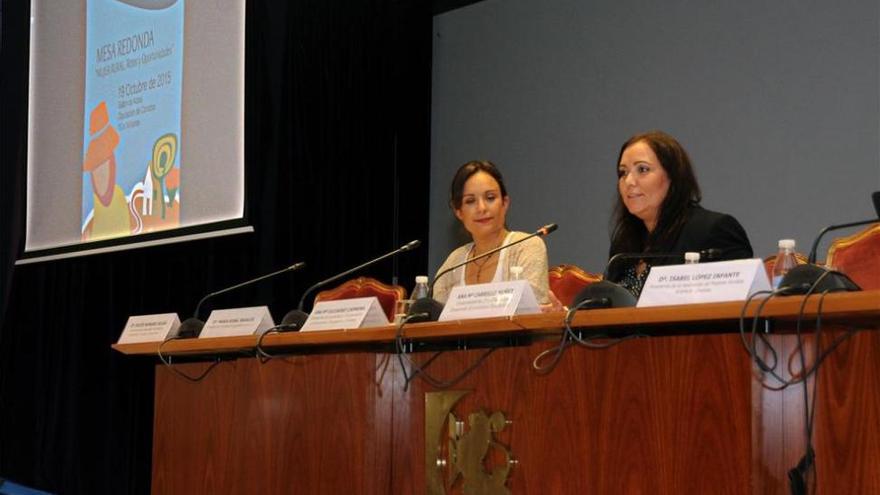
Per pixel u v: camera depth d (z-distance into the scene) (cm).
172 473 340
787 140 505
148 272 597
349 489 285
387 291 390
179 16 544
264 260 559
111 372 595
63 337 618
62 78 602
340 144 602
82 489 599
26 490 604
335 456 290
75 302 615
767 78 514
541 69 607
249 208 501
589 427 236
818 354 205
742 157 520
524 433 248
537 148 605
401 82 634
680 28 550
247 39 511
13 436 629
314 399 297
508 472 249
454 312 262
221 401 326
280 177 573
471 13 641
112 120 570
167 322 359
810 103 498
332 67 603
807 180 496
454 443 261
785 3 511
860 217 477
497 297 256
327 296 404
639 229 312
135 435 587
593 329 246
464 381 262
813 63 499
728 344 217
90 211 575
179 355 360
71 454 604
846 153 485
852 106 485
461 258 379
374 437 283
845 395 211
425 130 644
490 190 369
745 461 212
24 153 617
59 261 628
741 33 526
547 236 595
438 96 651
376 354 284
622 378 231
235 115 512
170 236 529
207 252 578
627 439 229
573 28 596
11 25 641
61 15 608
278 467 305
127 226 554
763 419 213
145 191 547
